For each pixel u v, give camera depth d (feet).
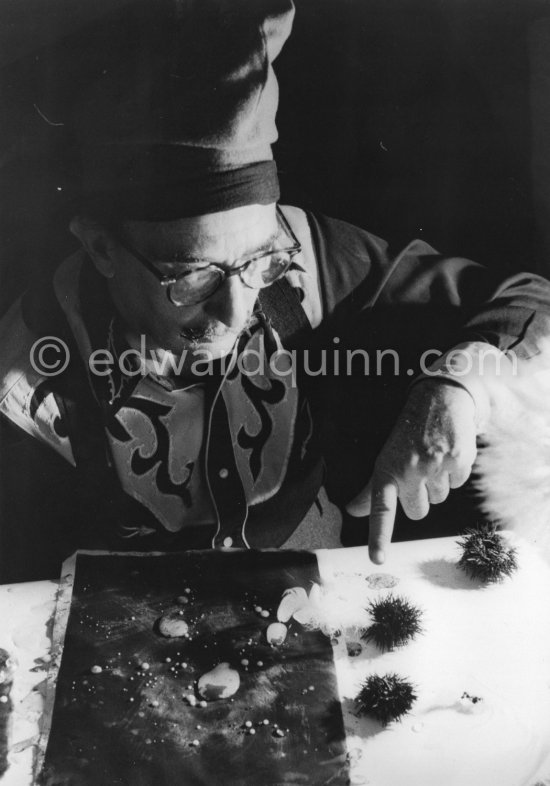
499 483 4.70
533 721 4.17
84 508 4.63
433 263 4.49
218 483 4.64
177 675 4.32
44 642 4.41
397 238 4.45
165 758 4.09
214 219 4.29
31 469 4.58
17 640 4.41
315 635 4.43
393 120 4.33
